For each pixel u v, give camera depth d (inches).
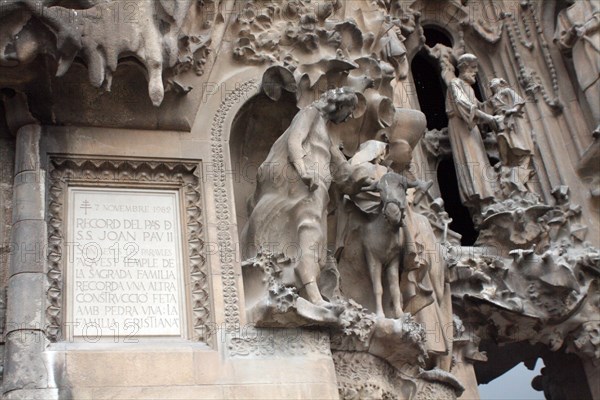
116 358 270.2
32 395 258.7
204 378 274.4
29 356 264.8
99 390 264.2
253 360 281.4
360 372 302.7
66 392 261.3
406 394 321.7
